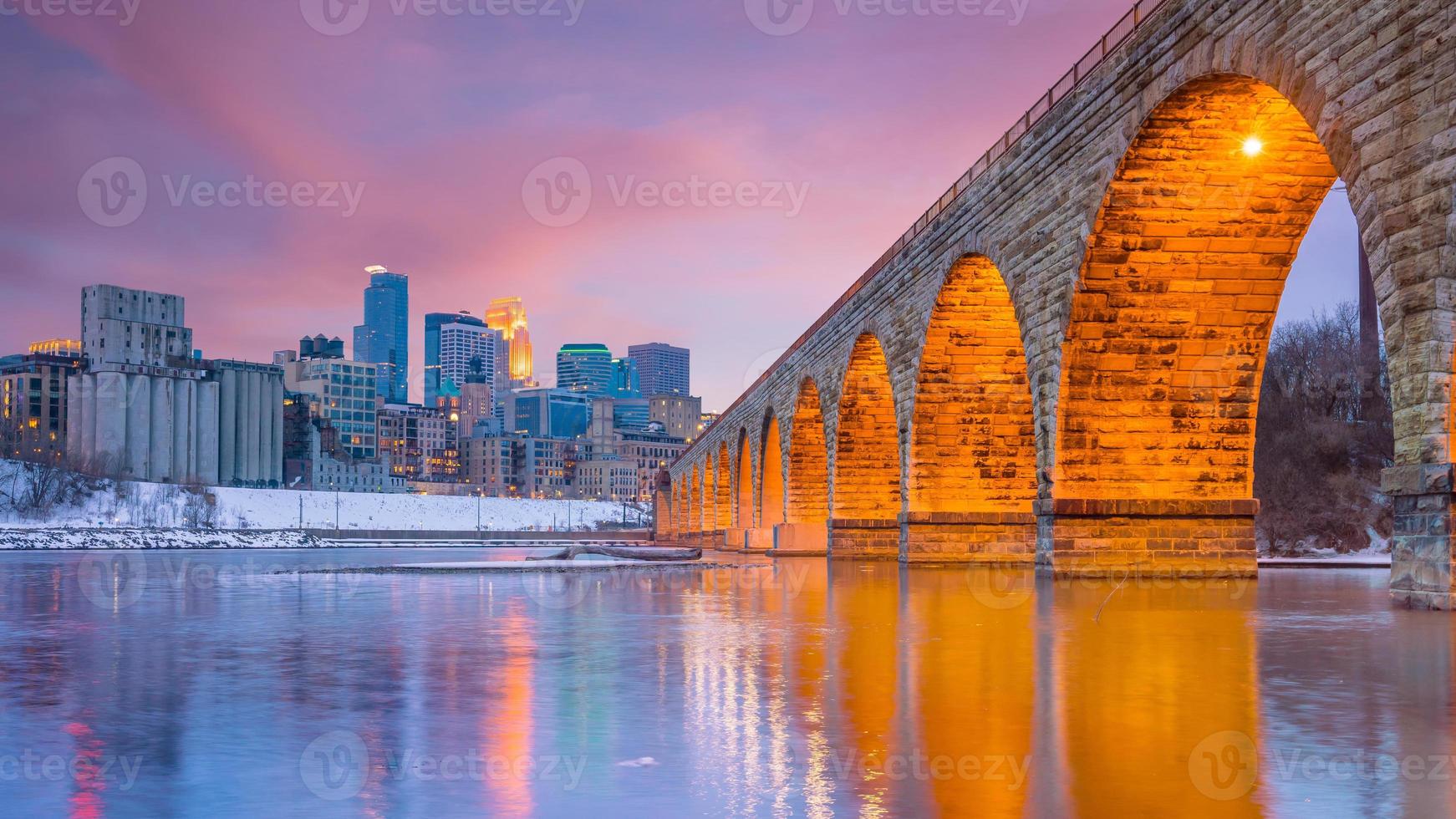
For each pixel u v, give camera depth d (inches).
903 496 1672.0
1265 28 810.8
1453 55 661.9
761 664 532.4
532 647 609.9
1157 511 1133.1
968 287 1471.5
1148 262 1064.8
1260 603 890.1
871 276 1846.7
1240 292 1085.1
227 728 374.3
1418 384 699.4
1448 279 673.0
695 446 4776.1
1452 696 429.1
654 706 414.0
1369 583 1210.0
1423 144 682.2
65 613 875.4
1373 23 716.7
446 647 612.1
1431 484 699.4
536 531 7800.2
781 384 2802.7
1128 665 517.7
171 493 7357.3
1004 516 1637.6
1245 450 1143.0
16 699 433.1
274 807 276.7
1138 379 1117.1
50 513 6624.0
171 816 269.0
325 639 655.8
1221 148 976.3
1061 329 1114.1
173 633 703.1
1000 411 1605.6
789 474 2635.3
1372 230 726.5
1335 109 750.5
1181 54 903.7
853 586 1192.2
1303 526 2305.6
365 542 6520.7
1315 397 2481.5
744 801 281.1
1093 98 1045.2
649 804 279.4
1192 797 283.9
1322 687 451.5
